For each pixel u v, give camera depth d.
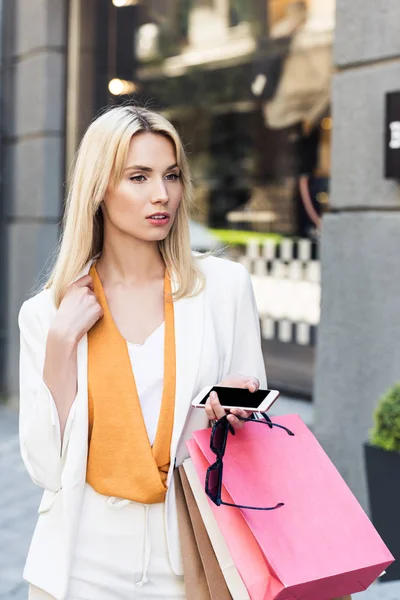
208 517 2.14
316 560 1.99
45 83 9.02
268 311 9.28
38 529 2.34
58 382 2.25
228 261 2.53
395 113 5.07
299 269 9.10
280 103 10.41
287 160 10.39
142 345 2.34
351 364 5.49
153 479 2.21
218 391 2.19
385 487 4.67
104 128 2.29
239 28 10.22
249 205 10.67
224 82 10.62
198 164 11.44
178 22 9.84
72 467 2.23
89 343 2.31
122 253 2.42
